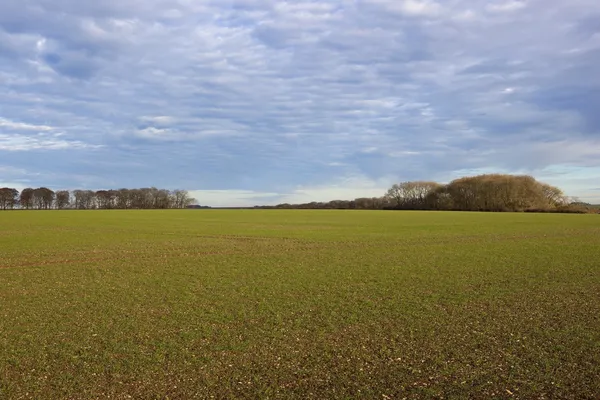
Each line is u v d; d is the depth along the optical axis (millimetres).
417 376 9305
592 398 8281
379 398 8344
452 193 155500
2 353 10766
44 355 10625
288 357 10430
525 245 36219
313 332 12375
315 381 9086
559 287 18531
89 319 13875
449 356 10406
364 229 56156
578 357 10250
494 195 144000
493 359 10188
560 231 51625
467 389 8688
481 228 57219
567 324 12938
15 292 18203
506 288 18406
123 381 9117
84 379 9219
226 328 12812
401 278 21000
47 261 27766
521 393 8500
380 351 10789
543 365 9805
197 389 8734
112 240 42125
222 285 19484
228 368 9773
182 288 18875
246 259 28375
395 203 170250
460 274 22047
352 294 17406
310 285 19359
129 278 21484
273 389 8727
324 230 54688
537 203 141000
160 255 30688
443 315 14125
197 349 11000
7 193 195625
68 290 18578
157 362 10141
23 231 54062
